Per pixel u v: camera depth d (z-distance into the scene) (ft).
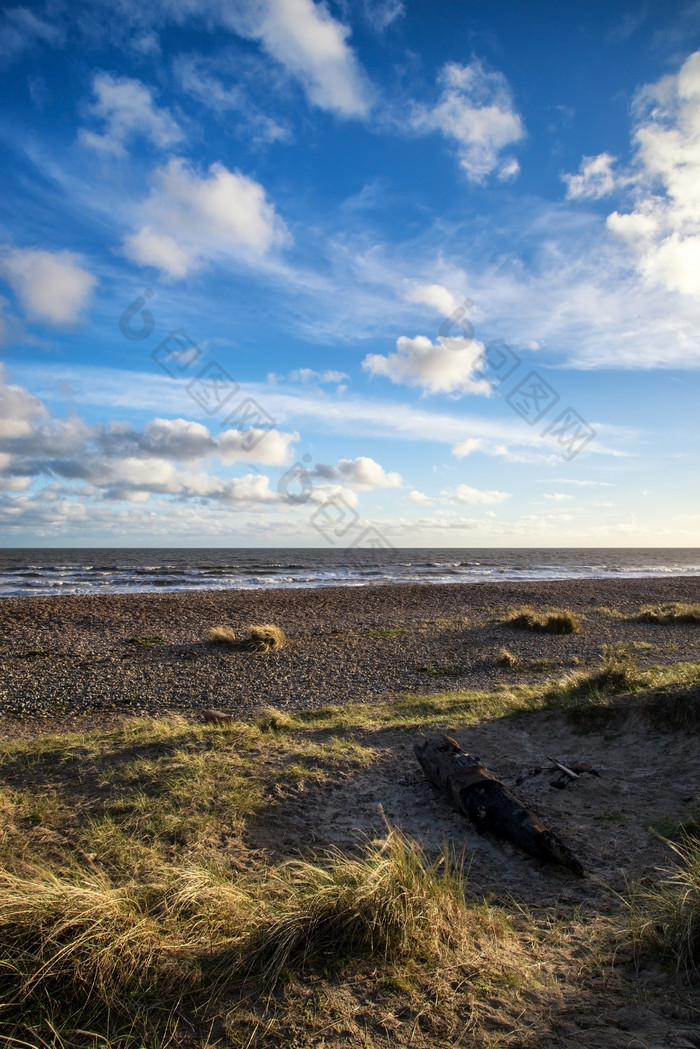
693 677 23.62
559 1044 7.31
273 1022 7.78
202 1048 7.37
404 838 14.71
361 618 72.84
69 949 8.64
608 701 23.30
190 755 20.24
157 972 8.72
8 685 39.99
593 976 8.93
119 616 69.10
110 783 18.02
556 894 12.00
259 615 73.67
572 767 18.93
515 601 90.84
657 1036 7.41
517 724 24.30
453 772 16.33
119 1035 7.64
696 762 18.03
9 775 19.17
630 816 15.55
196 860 13.06
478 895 12.05
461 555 365.20
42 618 65.92
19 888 10.09
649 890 11.67
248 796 16.65
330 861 12.92
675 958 9.09
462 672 45.09
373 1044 7.38
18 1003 8.06
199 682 41.70
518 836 13.73
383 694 38.65
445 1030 7.61
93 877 11.16
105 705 35.94
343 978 8.68
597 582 126.21
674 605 76.64
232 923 9.91
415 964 8.98
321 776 18.71
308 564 213.46
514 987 8.57
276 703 36.60
